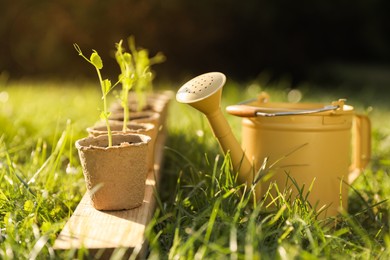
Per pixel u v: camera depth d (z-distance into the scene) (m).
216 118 1.03
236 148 1.05
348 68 5.31
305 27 4.83
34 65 4.33
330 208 1.06
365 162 1.19
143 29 4.30
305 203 0.99
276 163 1.06
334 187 1.06
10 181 1.08
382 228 1.00
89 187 0.93
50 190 1.11
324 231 0.93
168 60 4.46
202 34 4.47
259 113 1.04
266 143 1.06
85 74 4.29
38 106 2.04
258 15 4.52
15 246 0.85
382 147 1.59
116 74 4.30
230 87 2.63
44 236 0.84
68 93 2.66
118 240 0.84
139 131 1.06
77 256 0.82
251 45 4.67
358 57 5.42
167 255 0.86
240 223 0.93
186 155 1.35
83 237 0.83
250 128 1.09
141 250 0.83
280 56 4.79
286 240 0.89
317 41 4.96
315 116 1.04
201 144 1.41
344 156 1.08
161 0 4.28
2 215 1.00
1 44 4.31
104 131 1.05
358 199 1.19
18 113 1.85
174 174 1.28
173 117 1.90
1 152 1.29
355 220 1.03
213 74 1.03
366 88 4.42
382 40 5.47
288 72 4.85
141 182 0.94
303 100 2.66
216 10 4.44
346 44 5.25
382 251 0.90
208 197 1.04
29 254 0.84
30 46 4.30
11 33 4.30
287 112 1.03
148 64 1.34
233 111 1.06
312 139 1.05
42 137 1.53
